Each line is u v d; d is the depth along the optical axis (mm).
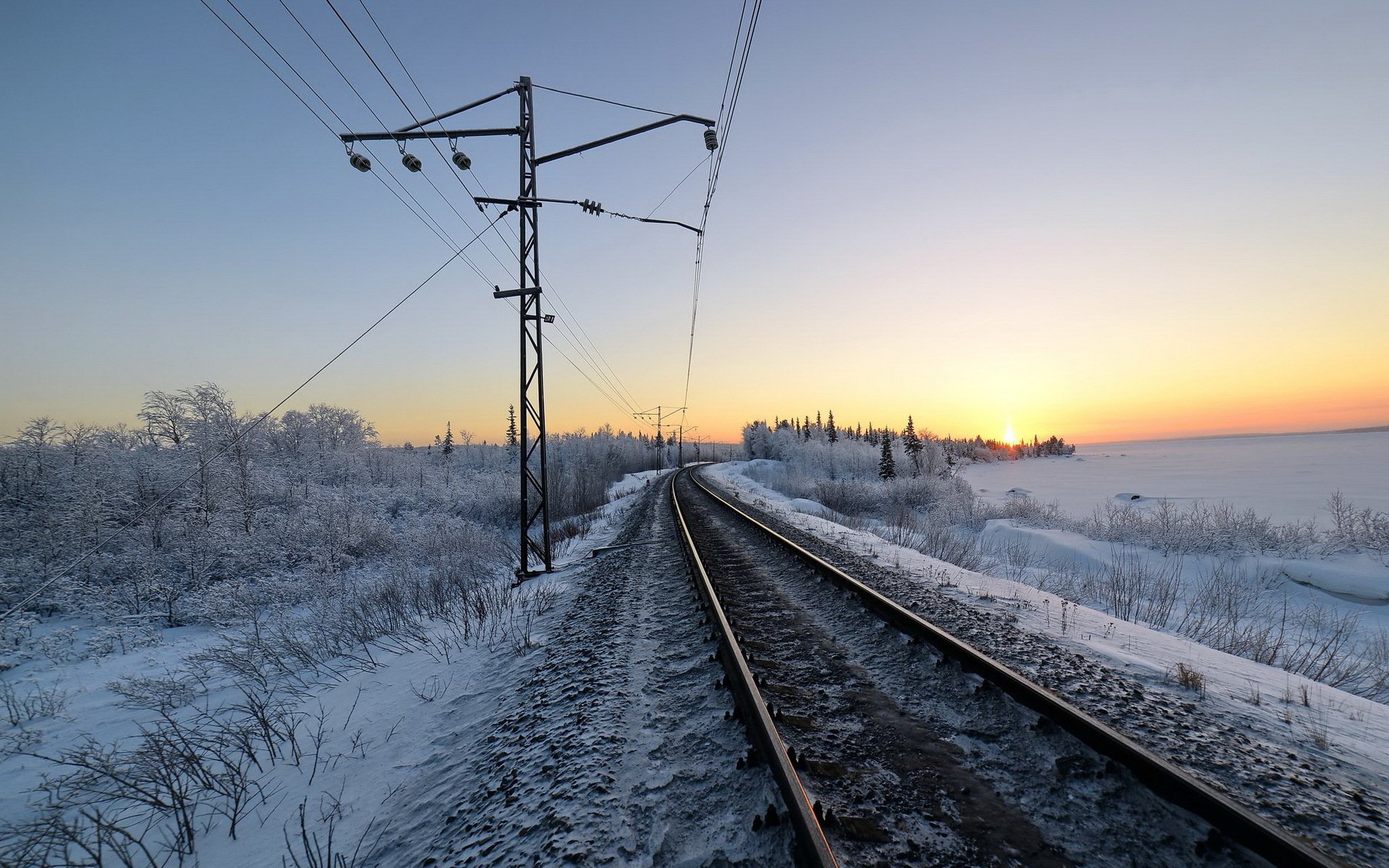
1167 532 17516
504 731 4215
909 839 2535
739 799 2896
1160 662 4812
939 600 6789
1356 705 4066
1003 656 4781
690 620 6395
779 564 9562
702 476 51219
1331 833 2533
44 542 16078
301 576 16375
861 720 3723
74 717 6887
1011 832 2584
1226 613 9336
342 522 21375
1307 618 10383
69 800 4230
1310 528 16141
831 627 5852
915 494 36219
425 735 4523
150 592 14641
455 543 18750
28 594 14070
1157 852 2420
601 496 38000
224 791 3914
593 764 3389
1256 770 3041
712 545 12266
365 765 4164
